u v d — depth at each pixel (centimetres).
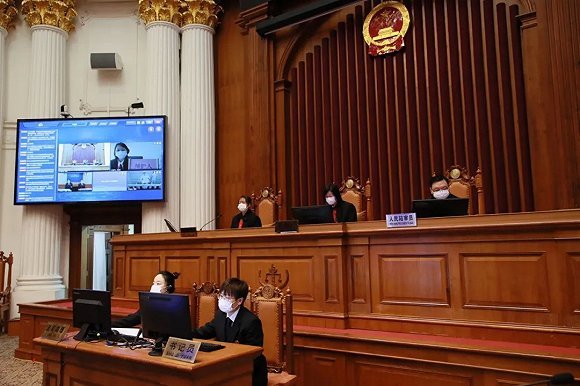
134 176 691
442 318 323
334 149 656
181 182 720
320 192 663
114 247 529
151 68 733
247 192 713
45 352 295
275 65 718
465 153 562
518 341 294
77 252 757
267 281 393
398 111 611
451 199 337
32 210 701
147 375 237
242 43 761
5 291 673
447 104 578
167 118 720
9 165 737
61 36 754
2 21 743
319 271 370
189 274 458
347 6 625
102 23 789
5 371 481
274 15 717
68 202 689
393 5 625
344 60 665
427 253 332
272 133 698
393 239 346
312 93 692
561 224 286
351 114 648
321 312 364
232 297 281
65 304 558
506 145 532
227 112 759
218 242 436
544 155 506
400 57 618
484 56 560
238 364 239
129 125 700
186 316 237
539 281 294
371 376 316
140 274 501
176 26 755
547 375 258
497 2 557
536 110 517
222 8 773
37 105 719
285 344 336
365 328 348
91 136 698
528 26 529
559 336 282
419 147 594
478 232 314
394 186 602
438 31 595
